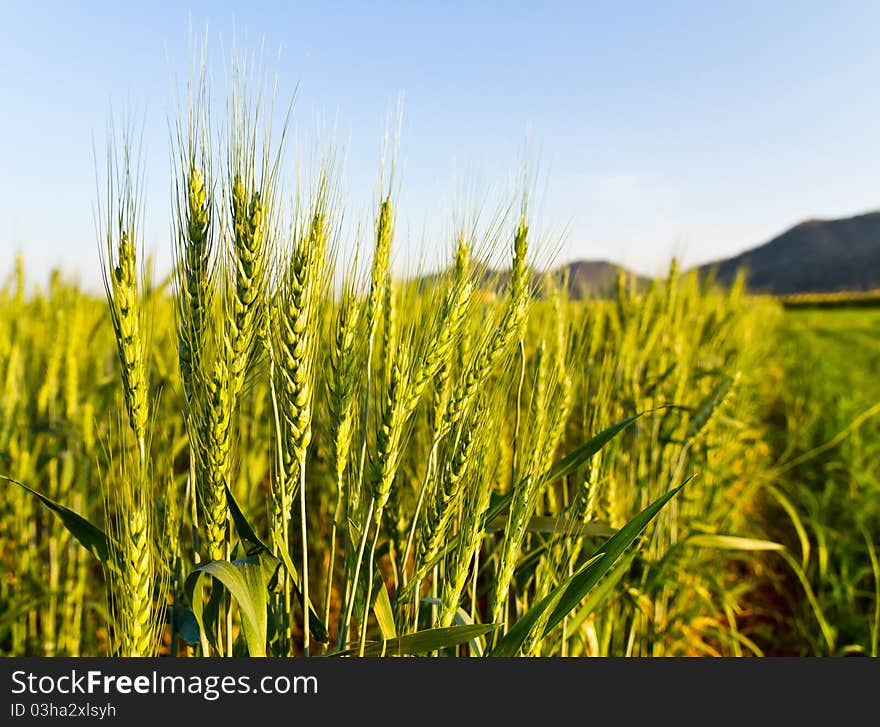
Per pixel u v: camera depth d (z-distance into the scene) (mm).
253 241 1947
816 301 88812
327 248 2070
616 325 4949
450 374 2443
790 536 7121
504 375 2389
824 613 5387
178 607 2242
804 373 14164
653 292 5117
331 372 2174
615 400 4230
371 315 2074
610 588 2812
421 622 2506
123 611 1935
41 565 4809
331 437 2189
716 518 5684
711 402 4055
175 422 4586
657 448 4730
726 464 6156
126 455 1986
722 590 4762
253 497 4371
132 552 1887
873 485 6695
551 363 2822
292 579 2213
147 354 2041
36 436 5211
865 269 182625
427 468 2215
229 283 1972
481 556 3543
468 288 2127
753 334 11484
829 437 8641
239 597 1908
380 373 2371
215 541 2053
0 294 6352
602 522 3414
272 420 2240
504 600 2375
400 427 2018
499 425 2361
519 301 2295
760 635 5516
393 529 2629
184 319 2049
